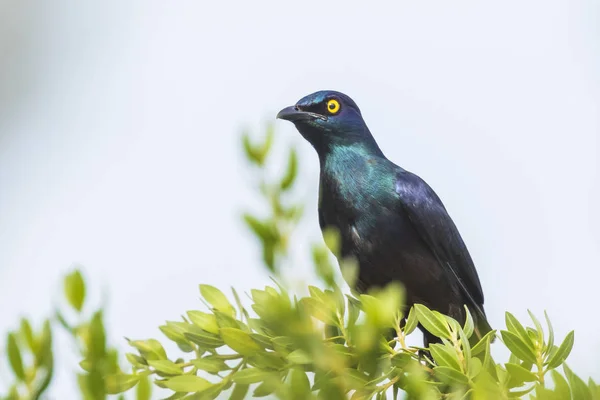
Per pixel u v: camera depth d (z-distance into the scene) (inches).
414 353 382.6
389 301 281.4
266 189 271.6
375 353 298.2
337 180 642.8
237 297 368.8
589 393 283.0
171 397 360.2
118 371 244.8
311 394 243.9
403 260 634.2
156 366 381.1
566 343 347.3
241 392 317.4
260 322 339.3
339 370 259.6
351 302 307.4
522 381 342.0
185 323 403.5
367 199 632.4
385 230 630.5
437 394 365.7
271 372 305.9
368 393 337.7
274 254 254.8
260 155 277.4
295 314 235.6
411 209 629.0
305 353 256.7
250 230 260.8
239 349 329.1
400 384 367.2
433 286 641.6
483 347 371.2
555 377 284.5
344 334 298.8
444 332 370.9
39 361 232.2
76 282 242.7
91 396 233.5
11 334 233.0
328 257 246.1
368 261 636.7
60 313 241.3
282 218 264.5
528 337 353.4
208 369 374.9
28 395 230.7
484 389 324.8
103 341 238.1
